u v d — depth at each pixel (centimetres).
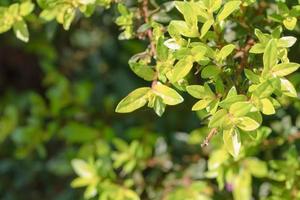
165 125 112
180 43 68
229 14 69
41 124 113
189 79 92
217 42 70
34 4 87
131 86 123
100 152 106
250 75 67
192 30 68
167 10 80
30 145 113
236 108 66
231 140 67
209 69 68
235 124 66
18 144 128
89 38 129
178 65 66
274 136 95
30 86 158
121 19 78
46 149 134
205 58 67
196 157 102
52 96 113
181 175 101
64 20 78
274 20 75
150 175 104
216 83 68
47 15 81
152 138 106
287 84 67
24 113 136
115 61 129
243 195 90
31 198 135
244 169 90
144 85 123
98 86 127
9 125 122
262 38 69
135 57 75
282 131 94
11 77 160
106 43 128
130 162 99
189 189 96
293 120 98
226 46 67
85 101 115
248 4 73
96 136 109
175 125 112
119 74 125
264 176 92
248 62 72
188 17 67
